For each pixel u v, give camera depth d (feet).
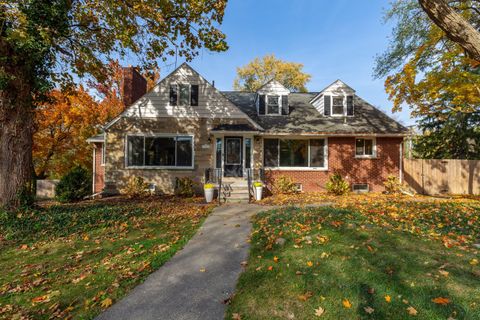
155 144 43.45
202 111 44.16
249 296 10.68
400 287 10.36
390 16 44.27
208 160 43.65
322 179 46.06
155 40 33.60
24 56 25.05
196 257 15.38
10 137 25.91
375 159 46.21
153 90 43.88
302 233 17.49
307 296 10.27
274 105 50.55
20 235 20.42
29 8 23.44
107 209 28.63
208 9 30.94
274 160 46.16
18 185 26.08
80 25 29.73
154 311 9.99
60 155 70.95
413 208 25.66
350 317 8.95
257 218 24.23
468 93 29.78
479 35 13.24
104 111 75.15
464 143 62.59
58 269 14.23
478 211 23.94
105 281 12.57
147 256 15.65
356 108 53.52
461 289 9.96
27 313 10.09
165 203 34.91
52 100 31.83
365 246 14.49
